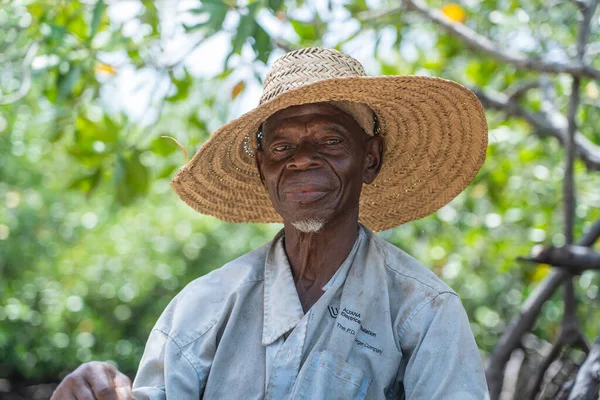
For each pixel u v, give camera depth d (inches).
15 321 277.3
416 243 252.2
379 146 78.4
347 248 74.6
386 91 71.5
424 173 82.9
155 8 135.1
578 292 198.2
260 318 74.6
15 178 291.7
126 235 306.2
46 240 289.3
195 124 160.4
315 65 72.7
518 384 142.6
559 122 153.9
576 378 90.6
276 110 69.5
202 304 76.1
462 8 165.9
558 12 180.7
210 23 114.3
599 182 178.5
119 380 65.9
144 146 154.7
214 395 71.7
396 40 162.7
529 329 135.0
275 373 69.9
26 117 240.4
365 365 69.4
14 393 283.9
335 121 72.1
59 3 140.6
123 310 303.0
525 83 162.6
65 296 282.7
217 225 321.1
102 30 143.2
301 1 150.4
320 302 71.6
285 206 72.7
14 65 145.4
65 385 65.1
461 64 200.5
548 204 183.0
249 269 77.5
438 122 78.2
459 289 251.4
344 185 72.5
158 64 138.9
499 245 194.4
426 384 67.2
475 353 69.1
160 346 74.5
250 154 82.7
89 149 148.4
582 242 133.0
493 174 178.4
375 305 71.7
